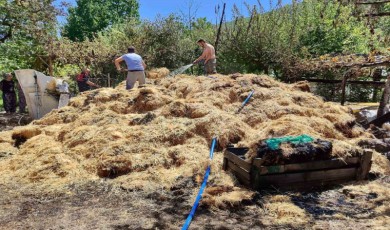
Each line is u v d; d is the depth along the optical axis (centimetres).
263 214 319
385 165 438
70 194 372
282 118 510
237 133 490
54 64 1483
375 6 767
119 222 304
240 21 1348
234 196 346
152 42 1551
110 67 1455
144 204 342
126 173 425
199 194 350
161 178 402
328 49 1250
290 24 1280
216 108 555
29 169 438
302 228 292
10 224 301
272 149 365
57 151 478
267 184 369
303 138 396
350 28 1265
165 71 930
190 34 1683
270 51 1227
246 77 679
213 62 922
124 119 552
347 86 1248
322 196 361
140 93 620
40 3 1381
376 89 1230
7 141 582
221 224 299
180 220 307
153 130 498
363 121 716
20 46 1342
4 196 368
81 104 658
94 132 513
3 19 1327
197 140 482
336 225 296
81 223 302
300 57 1190
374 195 359
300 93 637
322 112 575
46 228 293
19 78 905
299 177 375
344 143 415
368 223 299
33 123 642
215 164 426
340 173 389
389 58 739
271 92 615
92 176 420
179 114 547
